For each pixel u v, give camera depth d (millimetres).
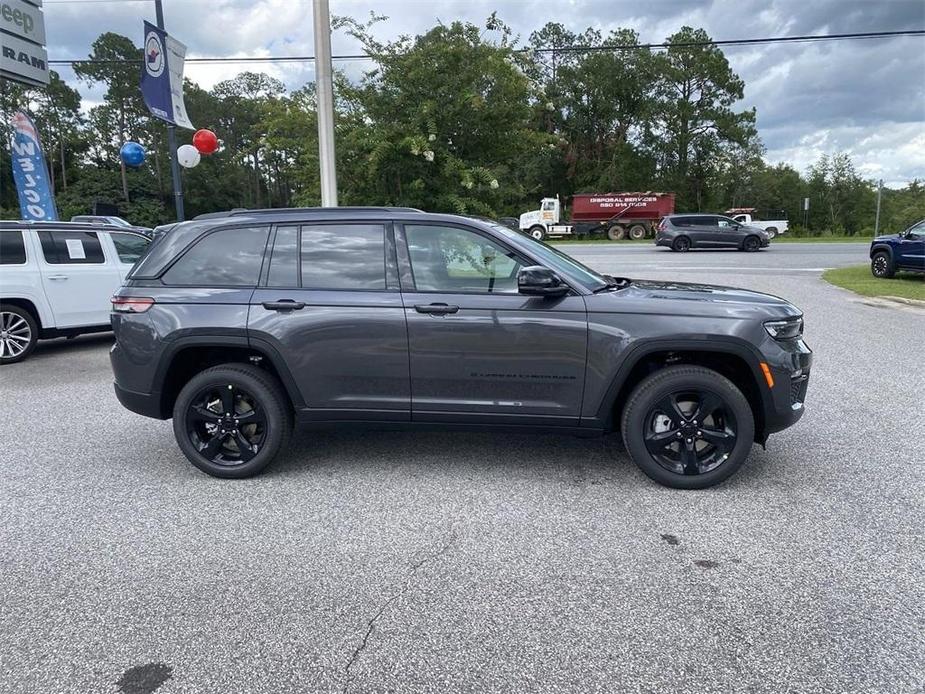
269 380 4422
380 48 12398
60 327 8820
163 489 4324
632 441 4188
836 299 13102
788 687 2418
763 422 4160
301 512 3949
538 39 63812
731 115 59438
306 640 2717
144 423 5816
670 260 23812
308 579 3189
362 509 3982
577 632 2754
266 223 4469
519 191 13359
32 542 3586
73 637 2744
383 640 2715
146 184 65250
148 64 11992
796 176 73438
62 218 60469
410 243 4320
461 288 4234
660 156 61750
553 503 4031
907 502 3986
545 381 4152
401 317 4188
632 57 61469
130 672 2529
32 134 12680
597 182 62438
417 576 3209
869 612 2877
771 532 3617
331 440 5273
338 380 4316
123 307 4477
